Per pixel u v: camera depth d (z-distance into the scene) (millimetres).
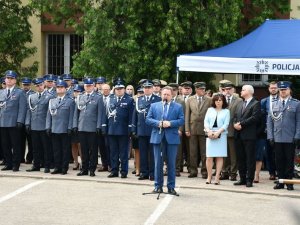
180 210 8938
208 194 10586
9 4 22156
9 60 22578
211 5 18766
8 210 8758
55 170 12883
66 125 12789
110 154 12562
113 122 12344
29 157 14750
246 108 11484
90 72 19469
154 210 8867
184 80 19422
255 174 12258
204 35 18391
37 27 23516
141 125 12117
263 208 9320
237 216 8594
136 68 18938
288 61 13250
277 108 11227
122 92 12438
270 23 15047
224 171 12562
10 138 13266
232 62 13742
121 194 10352
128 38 18828
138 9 18750
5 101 13180
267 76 21562
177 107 10258
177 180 12266
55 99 12883
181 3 18609
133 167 14625
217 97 11578
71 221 7980
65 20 21766
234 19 18812
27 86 14547
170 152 10266
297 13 22000
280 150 11211
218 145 11578
